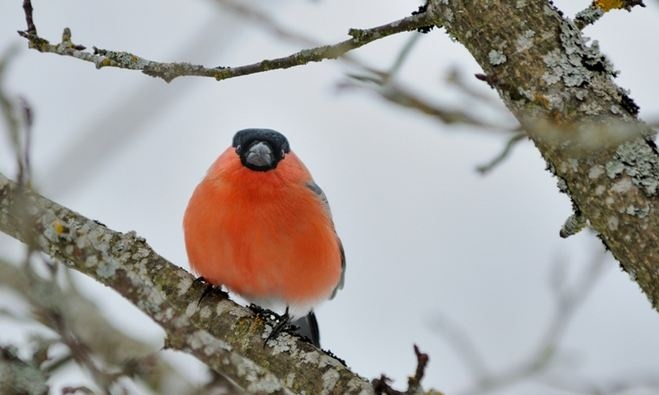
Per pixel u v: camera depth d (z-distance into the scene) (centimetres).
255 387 843
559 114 602
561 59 617
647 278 566
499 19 635
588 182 590
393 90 562
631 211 572
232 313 832
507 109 624
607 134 561
